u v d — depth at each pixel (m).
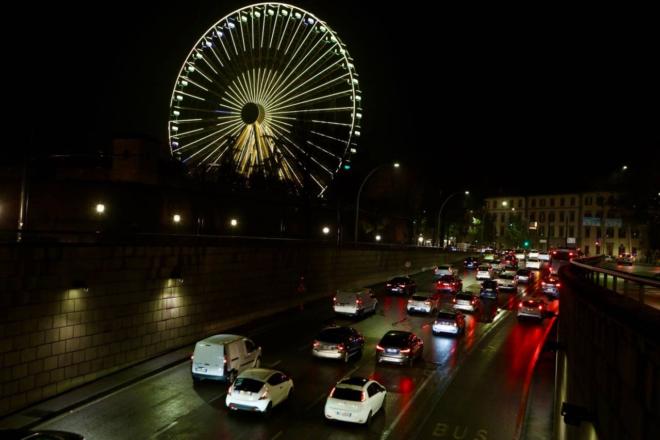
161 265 25.91
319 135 52.28
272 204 57.34
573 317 11.81
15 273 18.62
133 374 22.86
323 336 26.38
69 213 46.31
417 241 94.12
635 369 5.59
